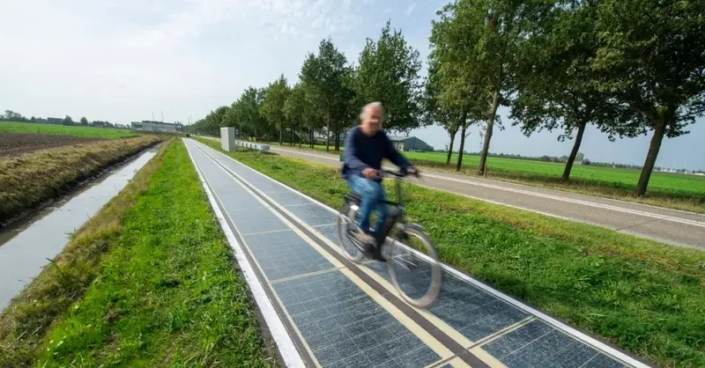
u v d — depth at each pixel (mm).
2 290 4609
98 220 7383
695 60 11297
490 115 18359
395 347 2596
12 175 10555
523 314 3098
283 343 2637
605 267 4141
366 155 3586
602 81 13086
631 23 11219
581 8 14734
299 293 3459
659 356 2496
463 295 3457
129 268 4273
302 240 5184
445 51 17891
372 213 3582
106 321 3014
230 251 4645
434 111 26594
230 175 13453
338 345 2615
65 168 15227
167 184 12164
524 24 15445
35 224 8594
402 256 3416
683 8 10344
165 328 2871
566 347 2613
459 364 2410
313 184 10883
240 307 3102
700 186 27828
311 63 34500
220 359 2428
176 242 5184
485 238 5258
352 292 3486
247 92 61688
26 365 2689
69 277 4152
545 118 18875
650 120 13750
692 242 5926
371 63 25078
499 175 19297
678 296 3479
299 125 49250
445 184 13164
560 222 6469
